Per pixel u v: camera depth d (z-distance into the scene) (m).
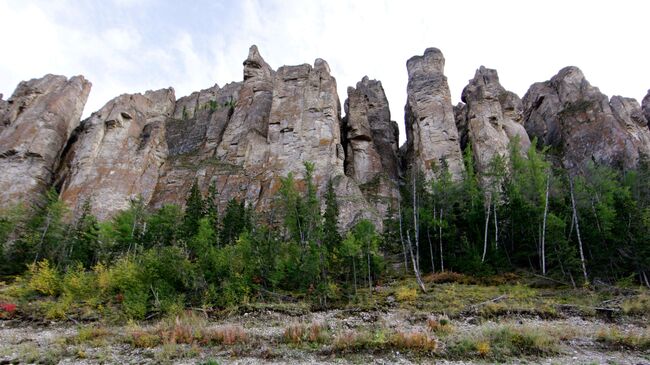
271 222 57.38
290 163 73.00
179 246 43.31
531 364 19.48
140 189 75.62
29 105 91.19
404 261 49.41
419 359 20.47
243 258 38.34
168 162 84.69
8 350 23.33
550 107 87.19
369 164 77.00
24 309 34.06
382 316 30.06
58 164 83.88
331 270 41.41
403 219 50.88
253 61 100.50
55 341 25.55
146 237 51.31
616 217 41.66
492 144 68.88
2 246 54.09
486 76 93.94
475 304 31.33
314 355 21.45
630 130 74.12
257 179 72.69
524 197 48.38
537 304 30.92
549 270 40.47
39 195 75.69
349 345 22.27
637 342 22.08
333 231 45.69
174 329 25.50
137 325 29.52
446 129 72.75
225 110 98.88
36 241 53.56
